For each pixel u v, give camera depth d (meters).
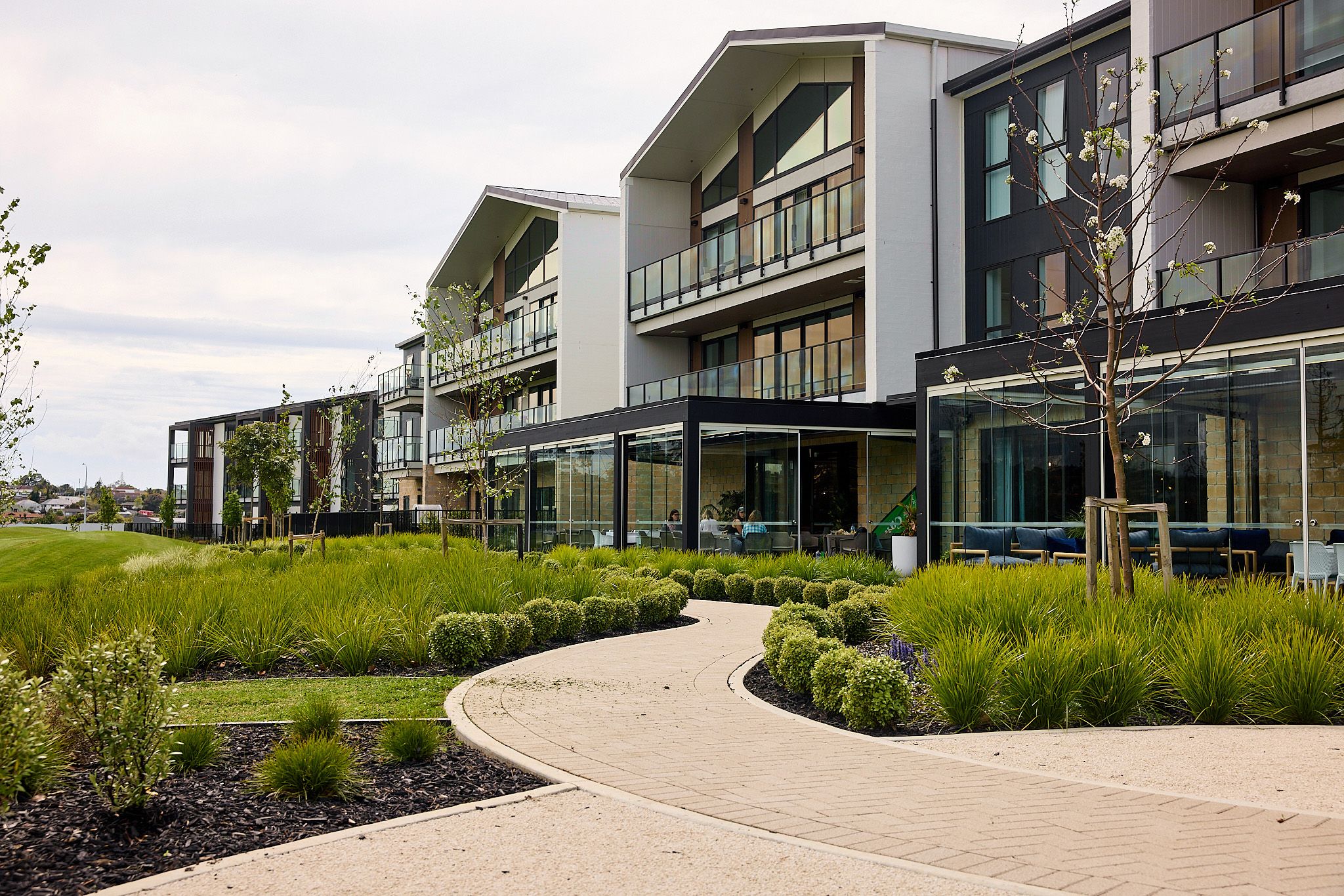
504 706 7.09
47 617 9.31
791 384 24.09
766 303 25.97
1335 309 11.68
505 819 4.54
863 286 23.92
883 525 21.27
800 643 7.89
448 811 4.65
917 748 5.98
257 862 4.02
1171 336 13.49
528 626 10.01
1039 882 3.72
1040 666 6.84
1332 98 14.58
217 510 72.69
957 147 22.00
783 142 26.70
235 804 4.84
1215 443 12.93
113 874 3.96
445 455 37.97
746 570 16.44
